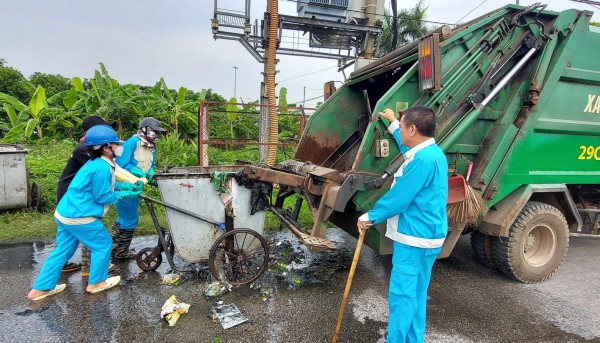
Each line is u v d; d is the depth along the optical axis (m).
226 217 3.70
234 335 2.82
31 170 6.99
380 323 3.05
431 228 2.35
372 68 4.46
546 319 3.20
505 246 3.81
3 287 3.47
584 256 4.89
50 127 11.07
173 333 2.82
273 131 8.48
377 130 3.34
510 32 3.84
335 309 3.25
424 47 3.34
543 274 3.95
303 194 3.80
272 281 3.77
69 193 3.18
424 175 2.26
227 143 7.48
